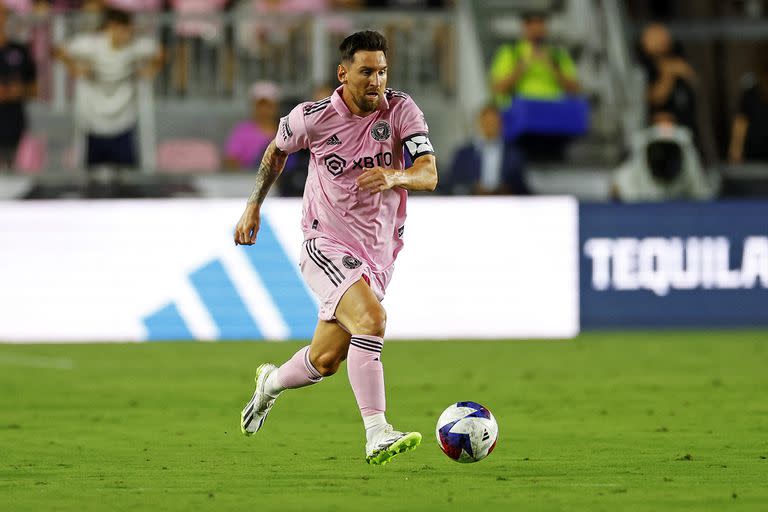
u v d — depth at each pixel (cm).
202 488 2266
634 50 7256
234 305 5703
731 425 3166
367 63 2342
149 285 5700
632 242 5828
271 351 5247
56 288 5700
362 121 2412
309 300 5703
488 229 5766
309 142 2448
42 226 5697
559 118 6531
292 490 2239
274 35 6881
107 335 5703
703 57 7550
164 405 3666
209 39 6875
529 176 6719
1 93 6353
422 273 5744
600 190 6781
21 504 2103
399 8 6981
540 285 5788
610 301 5841
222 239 5709
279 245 5691
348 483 2314
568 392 3909
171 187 6322
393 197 2469
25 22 6731
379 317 2361
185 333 5709
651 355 4997
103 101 6266
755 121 6794
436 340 5691
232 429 3134
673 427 3130
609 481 2328
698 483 2303
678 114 6731
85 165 6300
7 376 4434
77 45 6262
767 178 6662
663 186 6241
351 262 2411
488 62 6844
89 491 2238
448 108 6925
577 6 7131
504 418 3325
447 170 6412
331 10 6975
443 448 2452
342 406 3572
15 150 6384
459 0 6994
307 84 6838
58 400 3794
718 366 4616
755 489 2233
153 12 6788
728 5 7656
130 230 5700
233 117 6894
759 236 5866
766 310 5891
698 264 5859
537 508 2048
